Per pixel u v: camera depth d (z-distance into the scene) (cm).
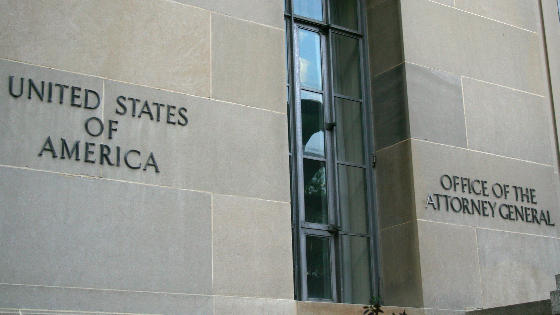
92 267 664
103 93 712
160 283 691
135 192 703
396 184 901
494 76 990
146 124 727
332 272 873
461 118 941
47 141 673
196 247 719
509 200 946
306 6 965
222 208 744
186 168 736
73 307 644
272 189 779
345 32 974
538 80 1032
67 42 706
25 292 628
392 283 881
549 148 1009
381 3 971
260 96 801
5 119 660
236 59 797
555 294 693
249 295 734
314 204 889
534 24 1058
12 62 675
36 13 697
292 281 762
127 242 686
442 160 908
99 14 729
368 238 909
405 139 901
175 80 754
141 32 748
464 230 895
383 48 955
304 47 946
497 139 963
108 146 701
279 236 769
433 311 841
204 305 706
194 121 753
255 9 827
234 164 764
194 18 784
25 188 653
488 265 899
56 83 691
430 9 963
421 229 863
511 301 901
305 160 898
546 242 959
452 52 962
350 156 932
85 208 675
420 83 923
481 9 1010
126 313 666
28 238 643
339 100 947
